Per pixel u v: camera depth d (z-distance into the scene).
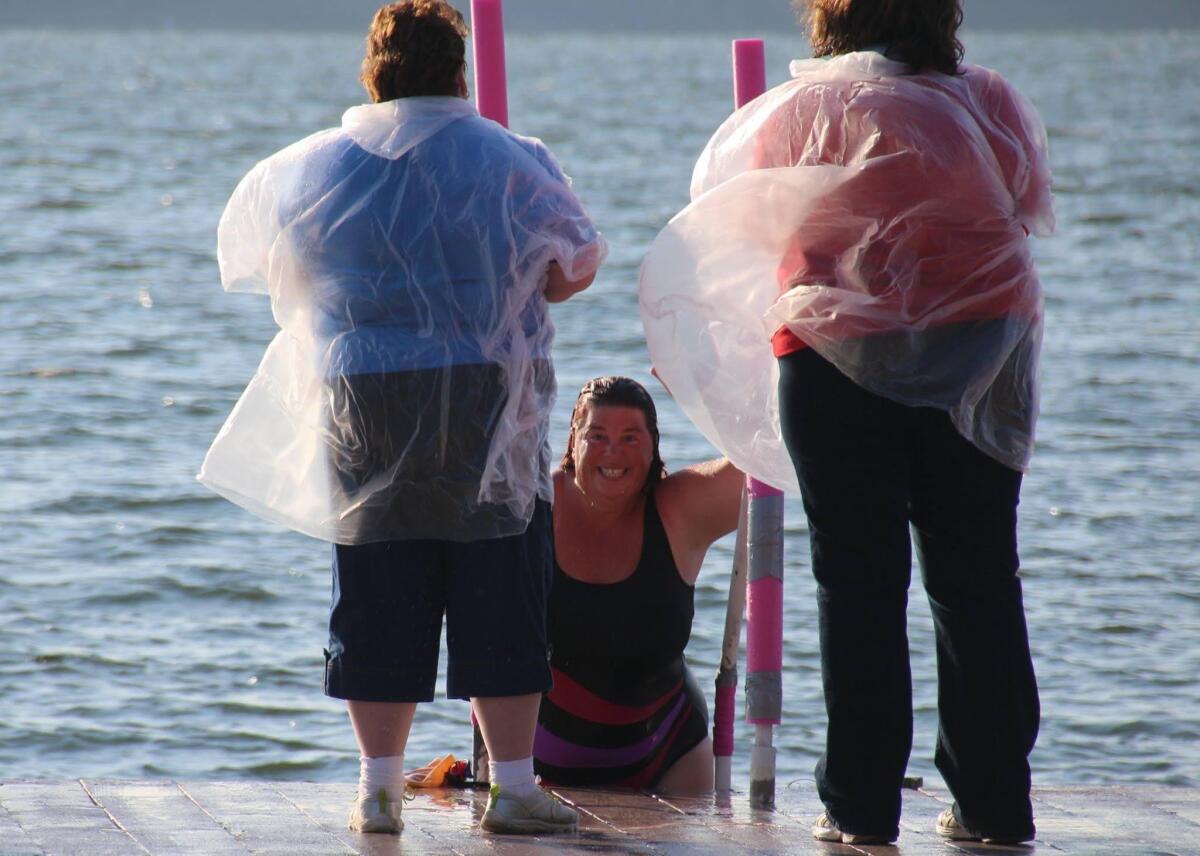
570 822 14.58
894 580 13.82
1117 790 16.75
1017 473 13.94
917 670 28.72
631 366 59.28
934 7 13.87
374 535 14.12
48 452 45.91
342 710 27.33
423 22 14.34
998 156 13.68
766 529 16.34
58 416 50.50
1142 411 53.12
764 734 16.34
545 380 14.34
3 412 50.91
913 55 13.84
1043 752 25.61
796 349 13.78
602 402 17.06
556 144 179.62
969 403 13.49
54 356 60.59
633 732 17.97
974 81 13.96
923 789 17.09
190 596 33.34
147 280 81.75
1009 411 13.84
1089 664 29.67
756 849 13.89
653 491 17.53
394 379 13.88
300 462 14.28
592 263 14.27
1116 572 35.44
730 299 14.41
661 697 18.09
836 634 13.84
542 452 14.41
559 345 63.28
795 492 15.13
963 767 14.12
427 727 26.20
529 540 14.34
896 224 13.52
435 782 16.88
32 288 77.94
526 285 14.04
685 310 14.48
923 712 26.89
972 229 13.51
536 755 18.00
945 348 13.55
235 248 14.43
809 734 26.12
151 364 59.81
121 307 73.25
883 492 13.73
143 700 27.44
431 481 13.98
